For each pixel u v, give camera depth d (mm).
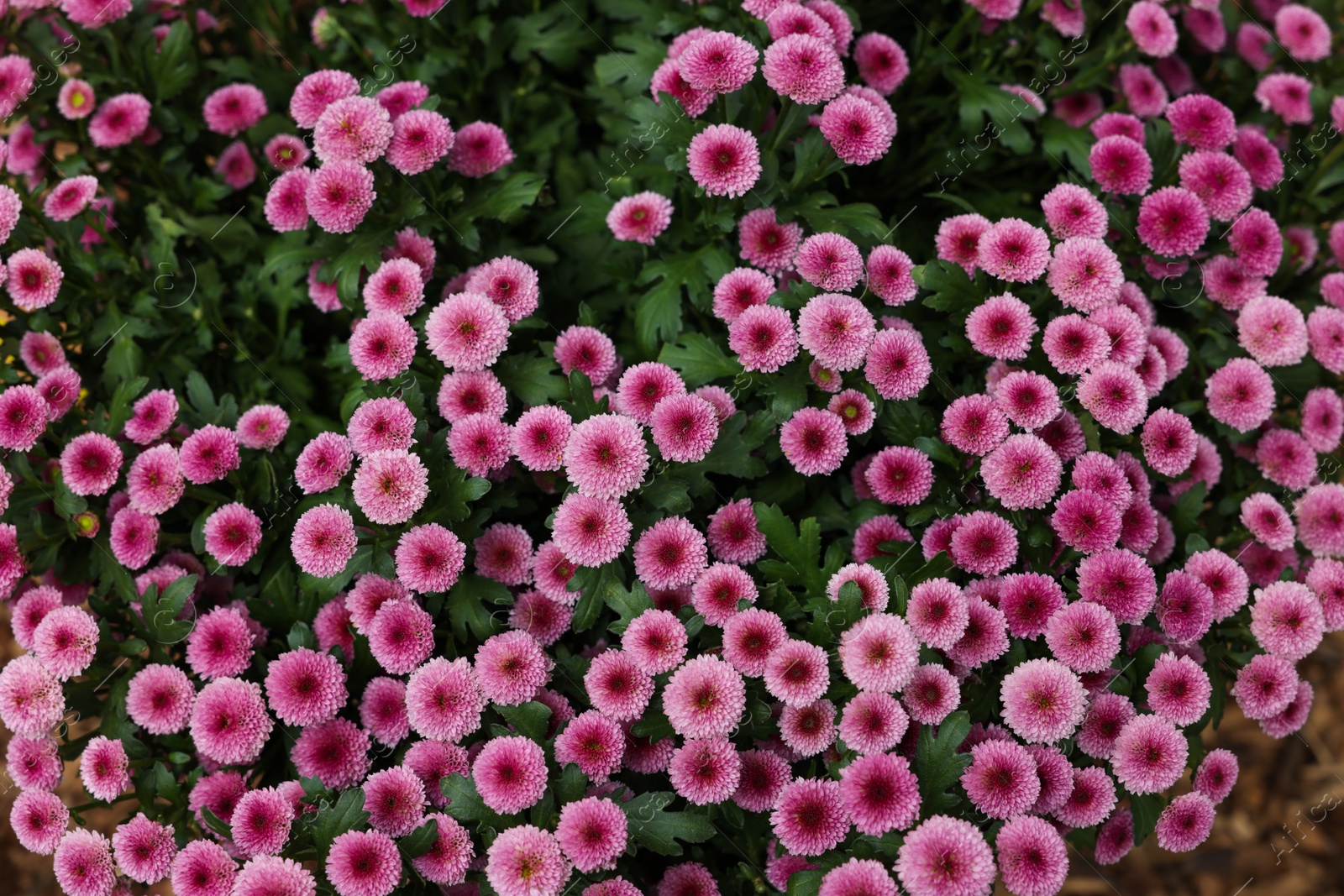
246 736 1451
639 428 1463
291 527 1529
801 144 1541
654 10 1660
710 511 1512
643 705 1436
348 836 1417
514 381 1525
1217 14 1680
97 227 1592
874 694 1427
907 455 1494
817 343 1479
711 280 1548
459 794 1425
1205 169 1565
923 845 1394
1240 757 1723
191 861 1430
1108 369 1486
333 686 1458
